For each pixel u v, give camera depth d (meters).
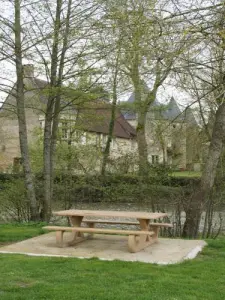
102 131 30.41
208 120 17.67
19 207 14.66
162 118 20.70
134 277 6.41
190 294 5.62
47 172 15.03
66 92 14.18
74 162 17.00
